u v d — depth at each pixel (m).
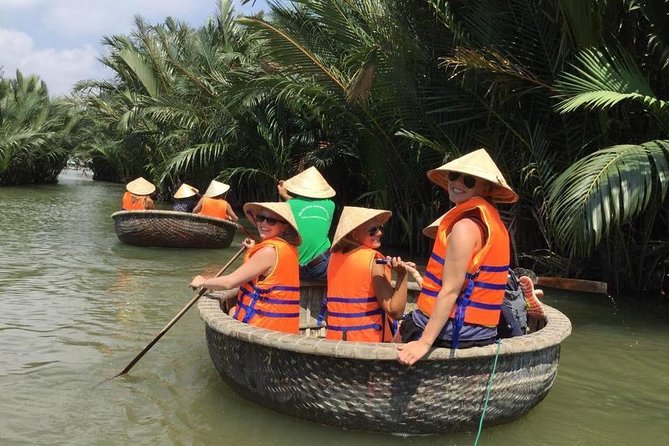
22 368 4.16
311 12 10.29
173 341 4.89
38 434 3.22
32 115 28.62
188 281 7.29
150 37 21.31
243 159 17.30
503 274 3.35
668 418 3.80
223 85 15.02
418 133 9.27
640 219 7.67
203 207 10.28
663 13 6.65
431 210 10.43
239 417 3.51
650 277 7.76
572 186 6.08
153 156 23.45
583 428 3.59
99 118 27.80
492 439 3.38
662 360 5.02
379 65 8.90
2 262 8.06
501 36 7.85
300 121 14.70
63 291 6.48
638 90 6.46
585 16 6.80
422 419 3.26
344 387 3.26
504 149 8.44
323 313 5.38
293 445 3.19
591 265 8.02
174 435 3.27
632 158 5.98
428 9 8.34
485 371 3.29
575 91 6.66
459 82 8.22
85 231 11.96
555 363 3.75
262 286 3.91
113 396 3.76
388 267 3.81
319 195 5.53
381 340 3.81
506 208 8.58
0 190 25.38
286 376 3.40
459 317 3.26
